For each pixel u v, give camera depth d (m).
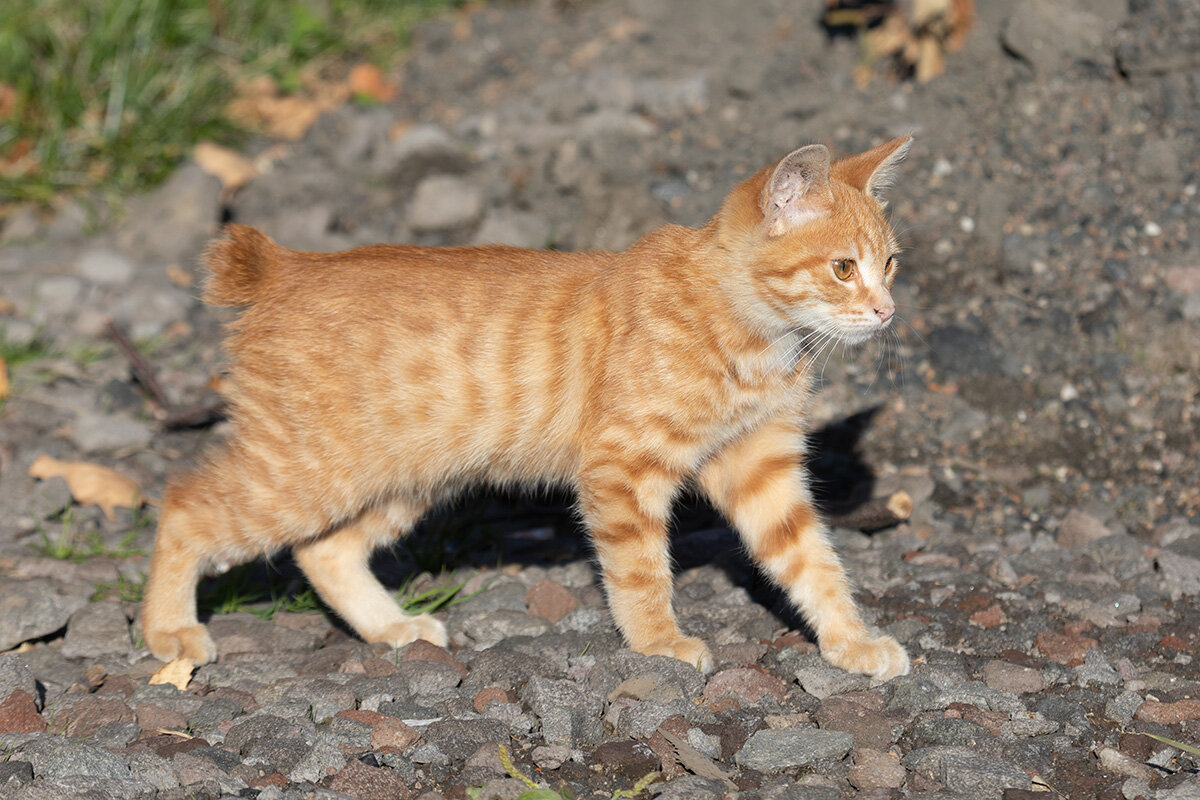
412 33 10.95
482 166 8.65
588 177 8.02
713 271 4.57
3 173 9.11
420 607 5.30
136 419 6.94
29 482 6.19
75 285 8.05
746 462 4.90
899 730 3.99
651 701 4.06
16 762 3.68
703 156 8.14
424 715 4.09
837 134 7.92
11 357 7.29
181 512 4.85
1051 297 6.71
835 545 5.54
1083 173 7.23
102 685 4.49
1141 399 6.16
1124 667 4.39
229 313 7.84
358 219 8.59
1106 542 5.37
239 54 10.38
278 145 9.65
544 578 5.37
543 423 4.80
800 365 4.82
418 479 4.98
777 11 10.20
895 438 6.28
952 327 6.66
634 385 4.49
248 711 4.22
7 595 4.92
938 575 5.17
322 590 5.10
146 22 9.95
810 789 3.58
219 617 5.18
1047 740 3.90
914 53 8.39
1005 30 8.05
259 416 4.80
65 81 9.43
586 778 3.73
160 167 9.21
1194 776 3.67
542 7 11.21
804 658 4.49
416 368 4.77
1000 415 6.29
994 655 4.54
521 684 4.34
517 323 4.78
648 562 4.59
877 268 4.73
